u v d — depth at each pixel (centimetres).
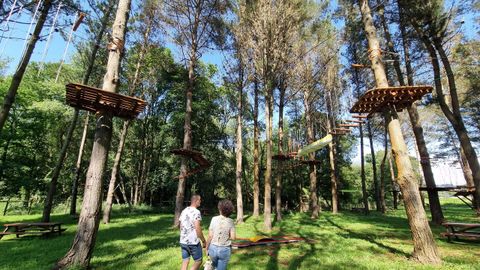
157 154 2998
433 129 3325
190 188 2880
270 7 1251
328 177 3188
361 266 572
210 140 2895
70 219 1553
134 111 643
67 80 2145
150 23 1677
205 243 430
